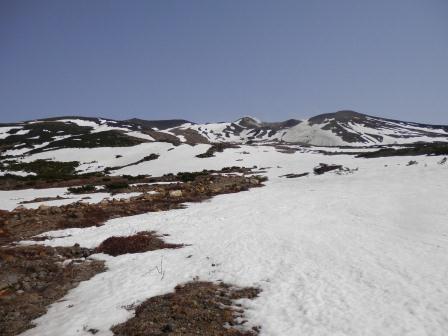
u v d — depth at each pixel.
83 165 79.56
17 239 22.72
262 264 17.81
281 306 13.50
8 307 13.89
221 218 27.80
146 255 19.67
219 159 74.81
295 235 22.50
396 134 173.25
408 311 12.72
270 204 32.50
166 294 14.69
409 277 15.48
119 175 65.50
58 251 20.11
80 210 30.16
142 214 30.11
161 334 11.53
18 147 105.94
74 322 12.52
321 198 33.84
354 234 22.25
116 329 11.95
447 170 40.38
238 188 42.62
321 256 18.59
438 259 17.34
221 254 19.41
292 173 56.81
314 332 11.66
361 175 46.12
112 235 23.52
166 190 42.25
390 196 32.06
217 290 15.05
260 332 11.86
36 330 12.23
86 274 17.28
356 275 16.02
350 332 11.59
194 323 12.37
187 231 24.42
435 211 25.75
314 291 14.59
